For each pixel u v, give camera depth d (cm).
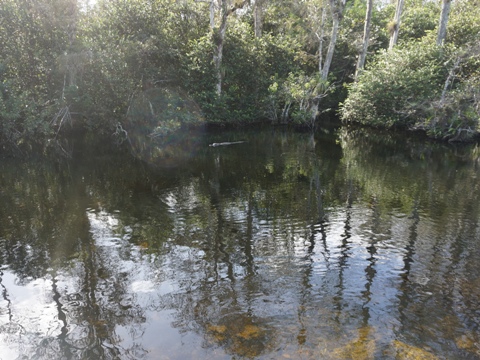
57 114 1588
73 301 456
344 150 1527
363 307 435
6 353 369
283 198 877
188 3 2175
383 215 749
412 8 3019
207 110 2116
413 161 1303
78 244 621
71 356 362
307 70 2717
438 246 603
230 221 725
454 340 379
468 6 2612
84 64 1638
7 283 500
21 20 1560
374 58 2491
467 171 1140
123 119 1802
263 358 352
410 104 1792
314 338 381
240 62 2231
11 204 835
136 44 1798
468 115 1566
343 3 2127
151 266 541
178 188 971
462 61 1842
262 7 2666
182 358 354
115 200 863
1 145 1522
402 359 351
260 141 1777
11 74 1612
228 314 423
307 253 579
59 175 1122
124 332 395
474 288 477
